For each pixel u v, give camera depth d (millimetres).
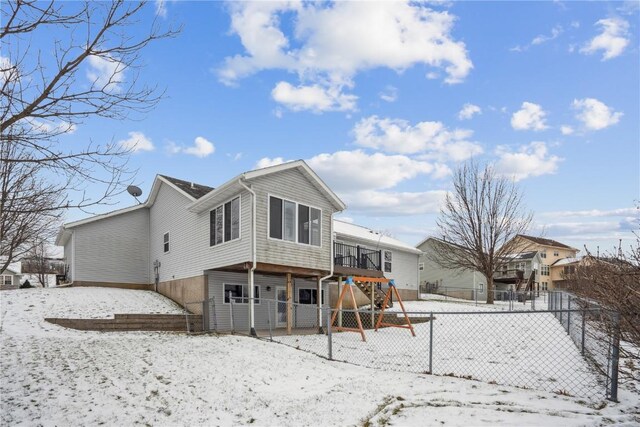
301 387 6711
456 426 4812
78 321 13039
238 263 13781
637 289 4887
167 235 19219
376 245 26453
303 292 19156
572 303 11750
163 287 19094
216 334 12680
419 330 15547
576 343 10289
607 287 5566
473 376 7785
